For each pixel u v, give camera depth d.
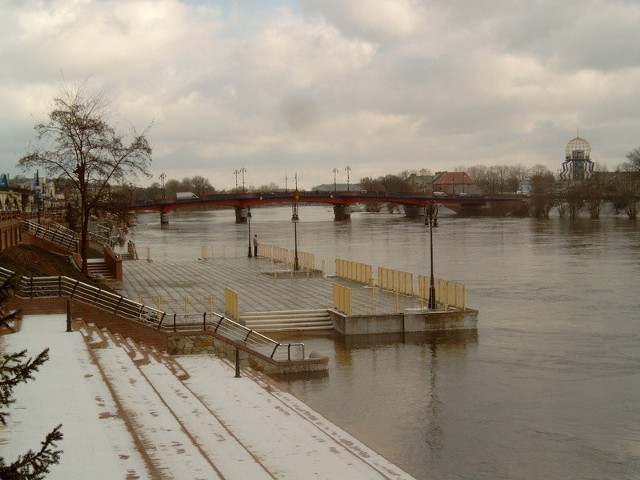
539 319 43.81
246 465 15.80
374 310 40.91
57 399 17.81
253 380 26.41
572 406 26.22
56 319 28.59
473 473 20.06
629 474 20.06
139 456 14.32
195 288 54.25
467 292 56.12
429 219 41.75
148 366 24.75
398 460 21.02
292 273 61.94
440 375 30.67
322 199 194.25
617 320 43.34
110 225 102.38
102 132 50.41
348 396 27.62
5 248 43.31
